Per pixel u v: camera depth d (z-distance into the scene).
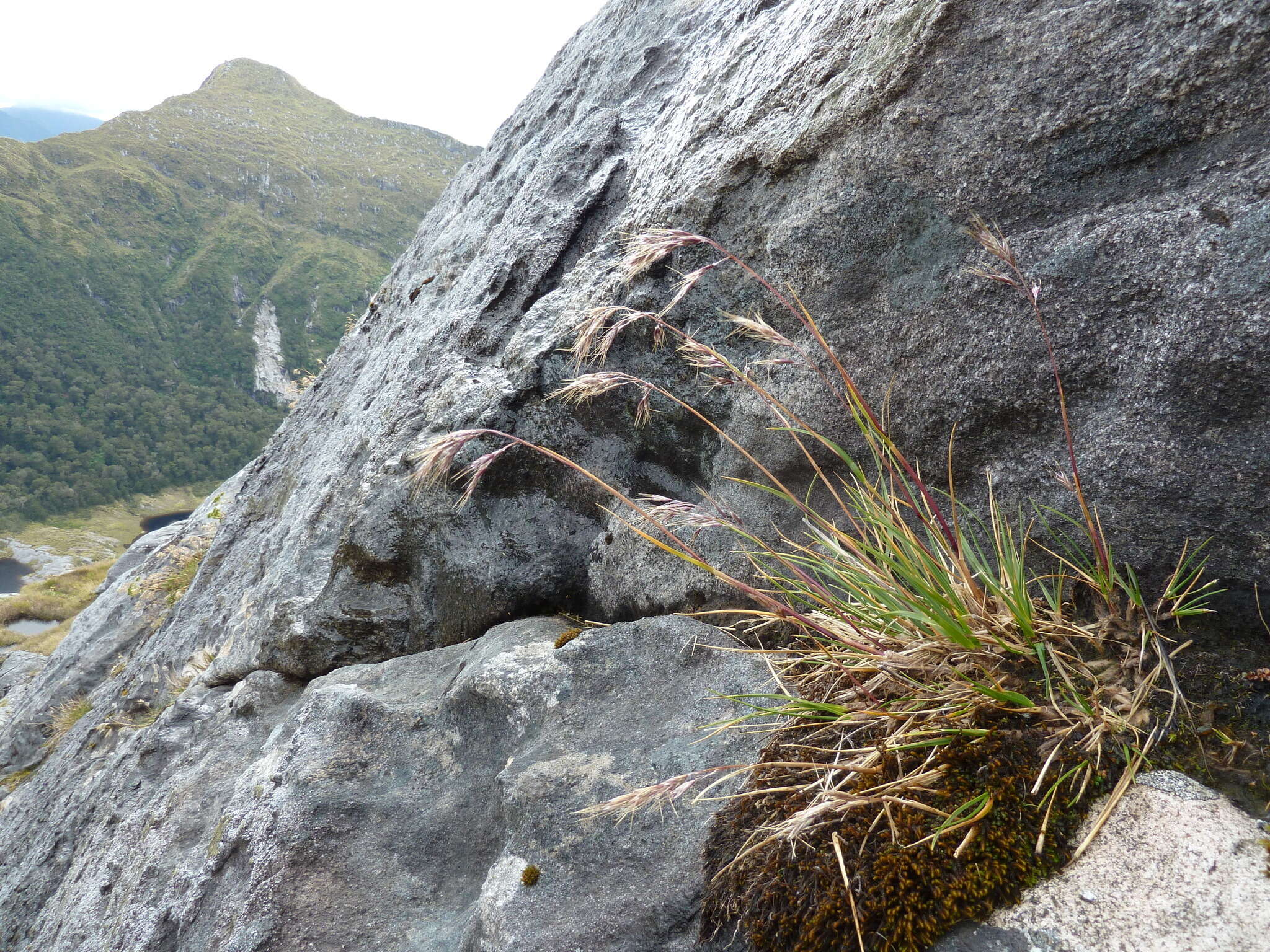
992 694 1.65
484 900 1.99
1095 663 1.77
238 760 3.57
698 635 2.62
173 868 2.97
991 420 2.11
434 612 3.79
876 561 2.26
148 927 2.66
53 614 30.98
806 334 2.59
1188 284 1.68
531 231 4.20
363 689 3.32
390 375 5.46
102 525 111.25
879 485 2.21
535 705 2.62
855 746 1.81
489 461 2.23
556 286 4.03
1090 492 1.91
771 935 1.51
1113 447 1.85
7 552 94.06
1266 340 1.56
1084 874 1.38
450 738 2.79
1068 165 1.93
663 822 1.98
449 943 2.08
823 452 2.59
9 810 6.91
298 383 9.85
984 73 2.04
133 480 127.25
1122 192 1.86
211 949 2.29
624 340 3.25
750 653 2.37
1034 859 1.42
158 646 7.01
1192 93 1.71
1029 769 1.56
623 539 3.28
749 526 2.82
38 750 9.02
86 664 9.48
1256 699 1.59
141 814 3.58
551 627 3.22
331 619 3.97
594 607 3.44
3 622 29.97
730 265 2.89
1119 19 1.81
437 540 3.76
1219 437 1.68
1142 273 1.76
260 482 7.86
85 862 4.06
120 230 180.75
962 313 2.12
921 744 1.59
